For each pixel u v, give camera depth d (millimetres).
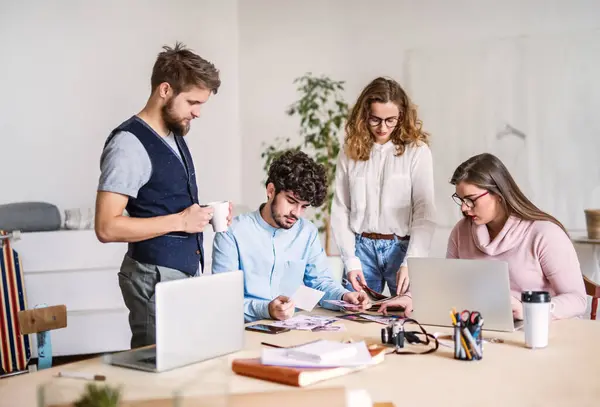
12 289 4156
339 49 5848
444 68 5414
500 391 1692
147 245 2547
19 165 5609
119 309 4836
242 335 2070
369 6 5699
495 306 2262
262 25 6160
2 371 4078
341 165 3498
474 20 5301
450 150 5410
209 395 1349
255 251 2686
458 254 2893
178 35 6047
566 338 2223
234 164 6316
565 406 1586
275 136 6168
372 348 1979
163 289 1802
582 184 5023
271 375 1753
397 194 3344
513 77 5188
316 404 1513
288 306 2475
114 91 5848
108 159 2473
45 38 5633
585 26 4977
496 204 2727
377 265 3412
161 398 1339
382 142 3383
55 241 4730
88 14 5738
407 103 3316
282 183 2562
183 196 2627
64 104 5703
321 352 1815
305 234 2789
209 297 1939
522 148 5180
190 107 2545
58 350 4730
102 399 1343
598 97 4953
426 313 2398
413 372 1850
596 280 4492
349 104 5809
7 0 5527
